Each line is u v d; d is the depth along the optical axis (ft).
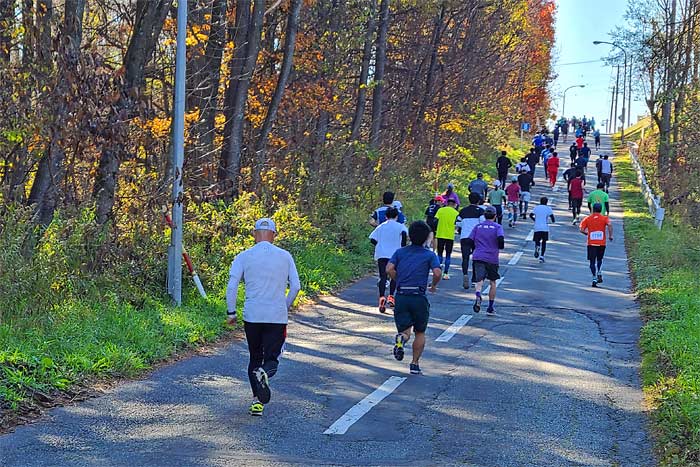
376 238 53.16
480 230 53.11
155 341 38.78
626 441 27.73
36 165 50.31
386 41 111.65
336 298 58.80
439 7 115.24
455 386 34.58
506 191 110.73
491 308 53.11
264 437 26.99
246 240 59.26
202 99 69.87
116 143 46.50
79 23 46.85
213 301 49.90
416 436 27.63
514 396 33.14
